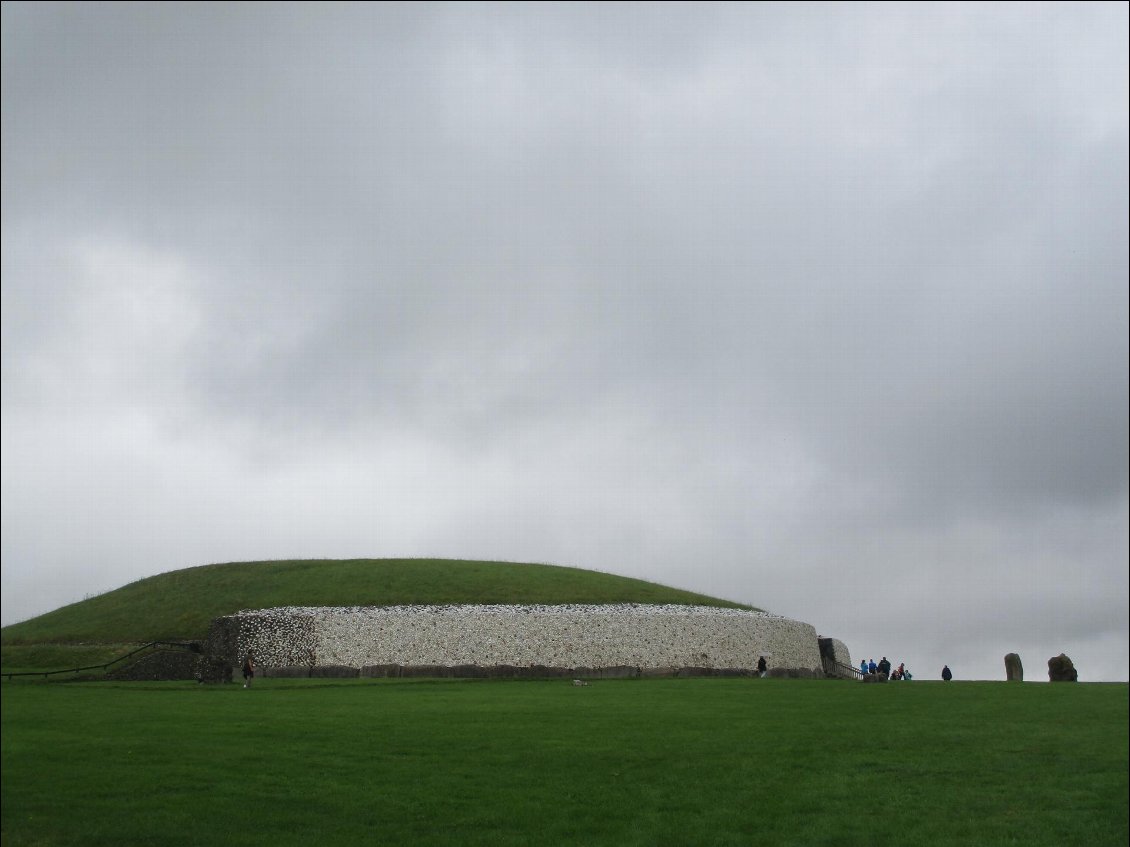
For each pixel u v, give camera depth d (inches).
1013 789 1115.9
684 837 944.3
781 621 2586.1
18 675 2121.1
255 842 917.8
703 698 1716.3
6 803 1007.6
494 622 2268.7
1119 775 1175.0
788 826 980.6
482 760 1180.5
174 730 1325.0
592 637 2295.8
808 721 1473.9
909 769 1190.3
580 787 1084.5
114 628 2496.3
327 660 2160.4
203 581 2790.4
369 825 962.1
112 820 964.6
